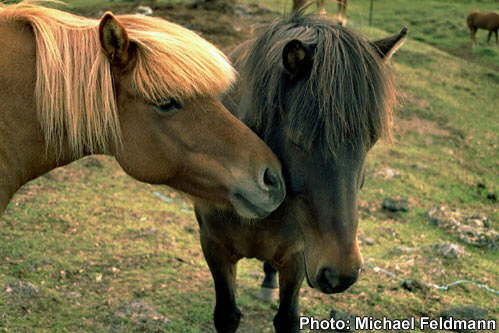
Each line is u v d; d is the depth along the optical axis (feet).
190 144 8.41
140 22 8.41
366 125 8.58
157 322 14.62
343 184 8.76
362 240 21.50
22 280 15.83
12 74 8.17
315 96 8.57
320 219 8.93
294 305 12.28
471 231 23.16
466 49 58.90
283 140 9.18
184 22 43.80
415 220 24.34
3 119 8.22
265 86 9.43
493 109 42.01
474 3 76.95
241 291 16.90
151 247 18.56
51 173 23.89
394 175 28.48
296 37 9.23
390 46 9.48
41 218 19.69
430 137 35.32
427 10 71.05
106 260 17.43
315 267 9.18
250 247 11.50
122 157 8.50
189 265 17.80
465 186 29.01
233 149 8.41
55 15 8.47
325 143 8.63
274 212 10.67
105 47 7.88
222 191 8.57
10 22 8.36
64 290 15.70
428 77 45.70
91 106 8.04
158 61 8.00
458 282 18.63
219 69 8.33
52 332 13.88
